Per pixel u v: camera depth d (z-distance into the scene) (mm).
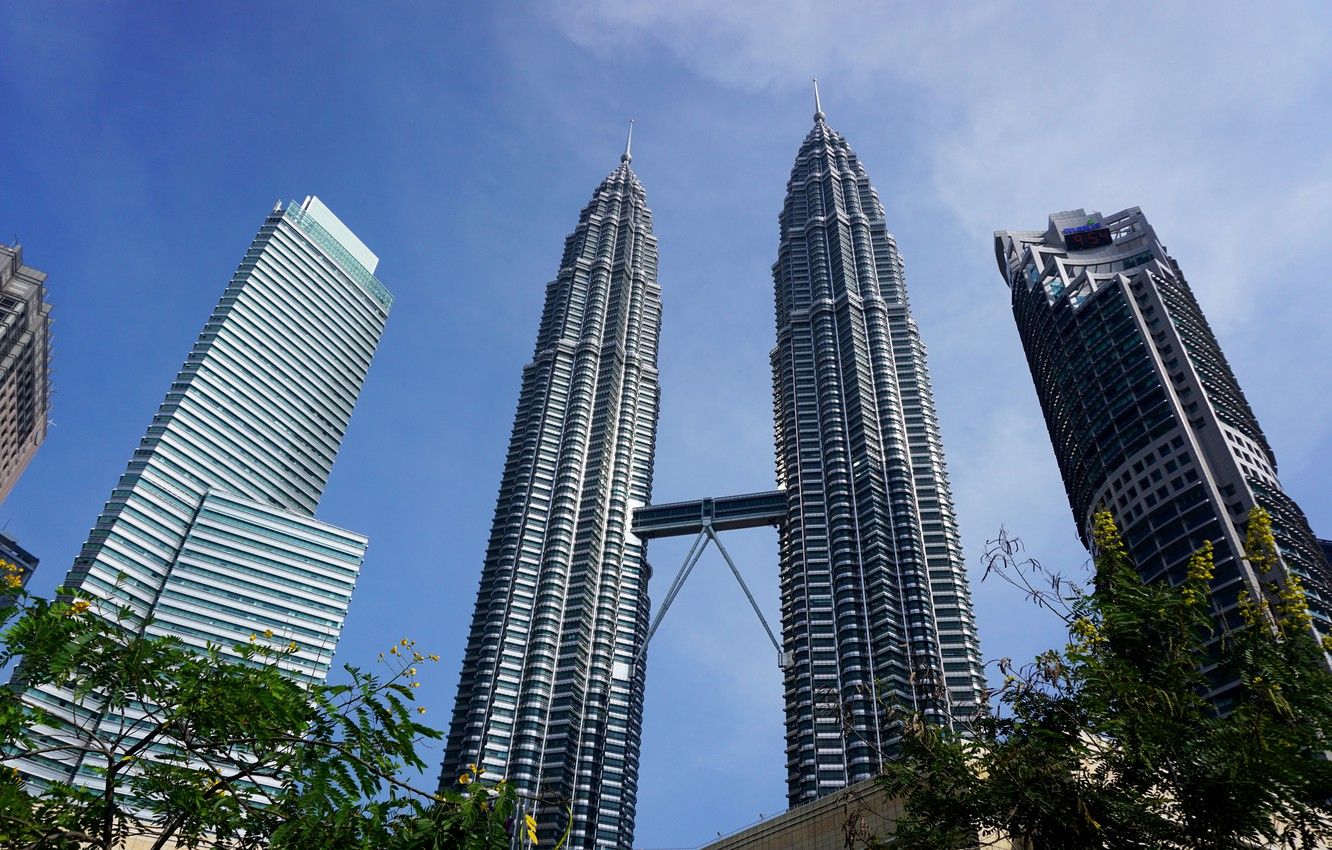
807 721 175125
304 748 17938
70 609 17797
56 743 16984
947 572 194375
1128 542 154750
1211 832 21953
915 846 25906
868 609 190000
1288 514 144750
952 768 25406
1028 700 26141
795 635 195250
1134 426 165625
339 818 16891
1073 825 23016
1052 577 27250
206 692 17391
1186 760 22672
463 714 198625
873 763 159750
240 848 17453
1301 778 21062
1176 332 173875
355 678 19172
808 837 42000
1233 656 24359
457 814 17391
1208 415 158375
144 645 17750
